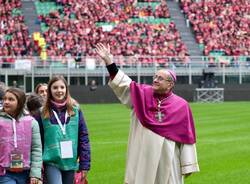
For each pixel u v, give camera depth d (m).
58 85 11.70
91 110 48.00
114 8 70.81
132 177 11.23
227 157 21.47
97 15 69.19
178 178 11.35
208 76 63.03
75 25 67.12
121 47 65.75
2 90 12.78
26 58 58.81
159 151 11.09
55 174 11.63
